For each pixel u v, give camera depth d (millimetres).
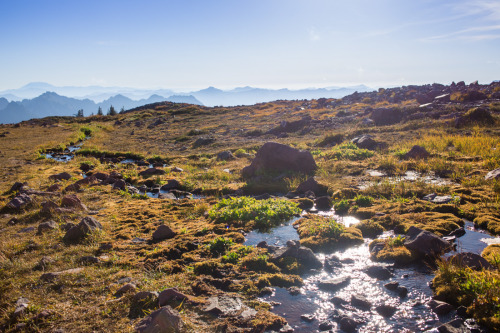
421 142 19953
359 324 4996
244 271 6793
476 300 5059
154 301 5469
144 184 16250
